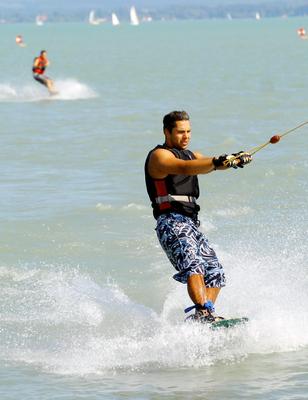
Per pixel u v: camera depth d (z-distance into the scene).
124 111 91.12
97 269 30.55
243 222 37.03
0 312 26.20
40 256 32.09
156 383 20.59
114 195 43.41
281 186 44.66
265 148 59.16
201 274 24.17
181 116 24.73
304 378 20.56
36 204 41.09
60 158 56.50
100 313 26.11
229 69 173.12
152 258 31.94
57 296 27.64
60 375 21.28
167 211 24.73
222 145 62.41
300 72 159.88
